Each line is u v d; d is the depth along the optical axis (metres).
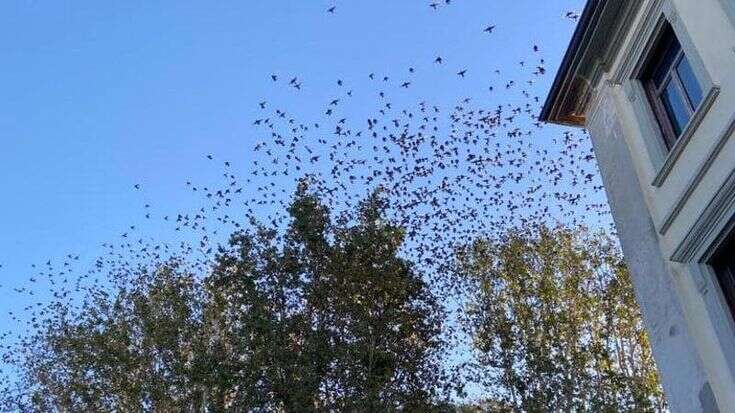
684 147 10.49
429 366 22.03
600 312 23.55
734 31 9.57
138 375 23.17
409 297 22.47
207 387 21.20
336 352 20.73
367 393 20.39
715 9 10.02
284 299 21.70
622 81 12.48
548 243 24.94
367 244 21.84
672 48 11.41
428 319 22.53
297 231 22.05
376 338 21.53
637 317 23.22
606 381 21.88
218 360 20.91
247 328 20.86
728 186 9.43
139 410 22.73
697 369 9.99
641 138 11.77
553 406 21.67
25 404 25.17
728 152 9.55
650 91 11.92
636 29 11.87
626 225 12.08
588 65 13.25
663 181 11.05
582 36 12.89
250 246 22.05
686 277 10.46
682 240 10.33
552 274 24.28
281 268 21.58
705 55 10.16
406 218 23.14
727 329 9.50
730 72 9.62
